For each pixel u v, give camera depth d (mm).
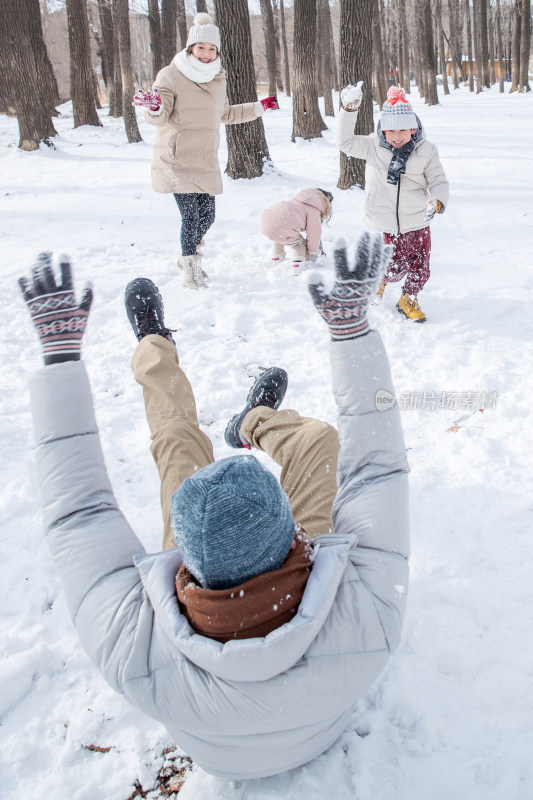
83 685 2238
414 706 2053
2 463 3473
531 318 4824
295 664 1392
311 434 2363
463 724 1998
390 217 4734
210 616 1307
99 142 15711
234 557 1258
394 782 1849
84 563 1502
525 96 31672
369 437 1576
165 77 5133
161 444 2320
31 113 13602
